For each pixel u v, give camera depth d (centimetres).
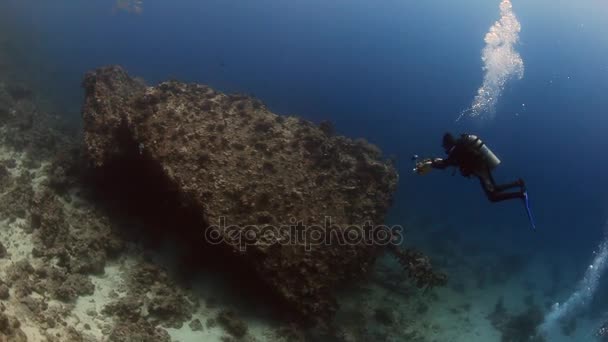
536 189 3681
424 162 478
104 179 873
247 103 945
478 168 458
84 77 988
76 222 786
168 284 716
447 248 1612
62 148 1012
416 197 2261
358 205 845
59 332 526
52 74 2308
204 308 705
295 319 712
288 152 851
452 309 1144
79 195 877
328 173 863
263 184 750
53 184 863
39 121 1203
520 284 1458
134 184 844
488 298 1285
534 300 1359
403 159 3030
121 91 967
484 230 2016
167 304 660
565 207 3039
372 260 867
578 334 1196
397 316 1007
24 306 537
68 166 918
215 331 670
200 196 688
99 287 673
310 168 847
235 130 839
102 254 719
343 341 794
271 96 3947
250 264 673
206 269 764
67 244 713
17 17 3450
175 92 870
